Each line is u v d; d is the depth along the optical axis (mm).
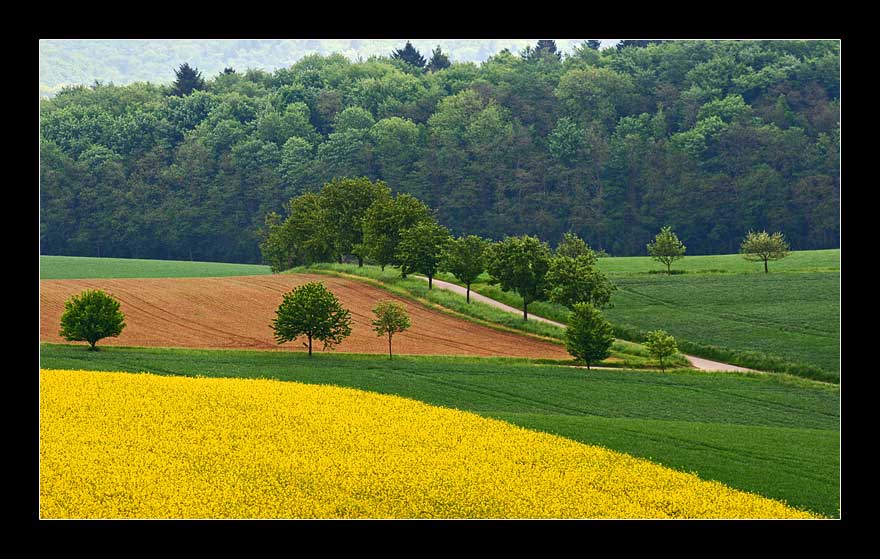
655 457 65688
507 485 57594
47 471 56188
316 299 116625
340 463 60406
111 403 71562
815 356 125875
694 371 117188
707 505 55250
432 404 88875
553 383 101812
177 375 95875
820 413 92938
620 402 94062
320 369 103938
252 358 112875
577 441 69375
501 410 88125
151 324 142625
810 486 59688
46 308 146500
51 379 78812
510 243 153125
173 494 53656
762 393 101438
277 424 68812
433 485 57094
